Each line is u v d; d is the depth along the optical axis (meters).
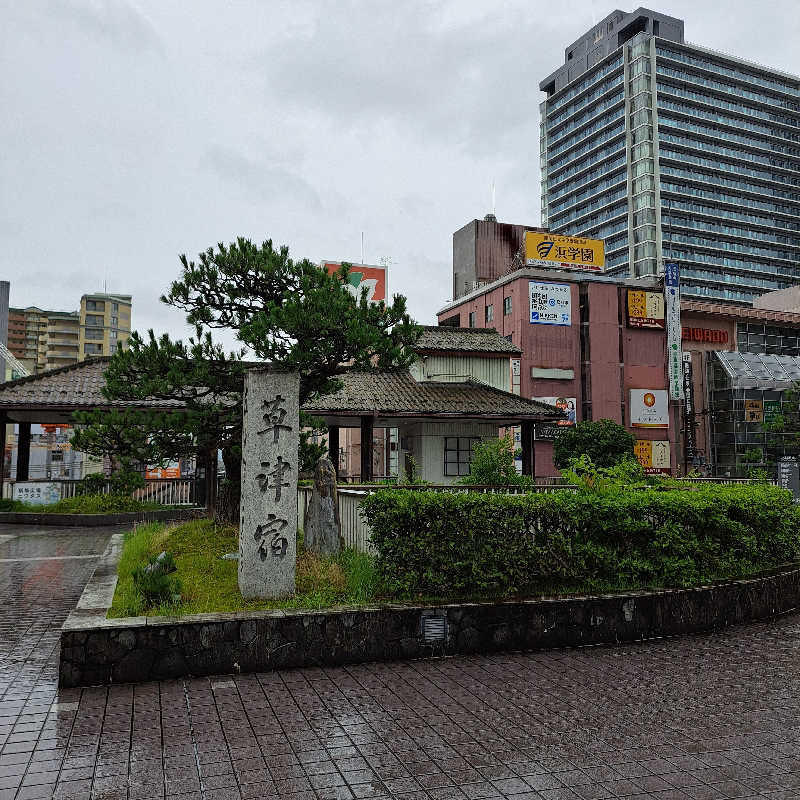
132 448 10.52
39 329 106.75
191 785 3.97
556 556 7.44
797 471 26.25
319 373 9.70
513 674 6.12
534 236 43.75
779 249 94.50
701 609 7.85
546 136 101.94
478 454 18.88
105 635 5.77
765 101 95.12
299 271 10.22
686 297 86.69
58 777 4.05
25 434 21.12
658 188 86.06
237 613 6.22
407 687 5.72
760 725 4.95
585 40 98.19
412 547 6.95
